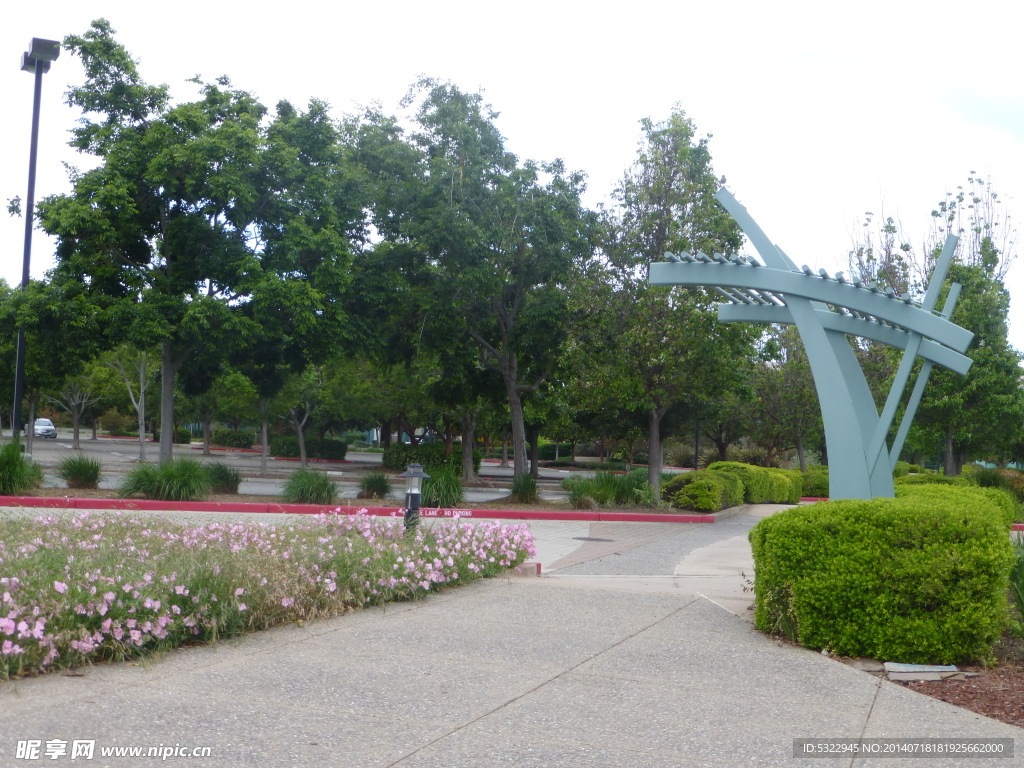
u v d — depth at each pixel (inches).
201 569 254.1
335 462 1829.5
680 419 1122.0
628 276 776.3
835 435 390.3
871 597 248.5
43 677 198.1
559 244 792.9
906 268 1017.5
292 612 269.6
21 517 392.8
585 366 778.8
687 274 409.4
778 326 1184.8
